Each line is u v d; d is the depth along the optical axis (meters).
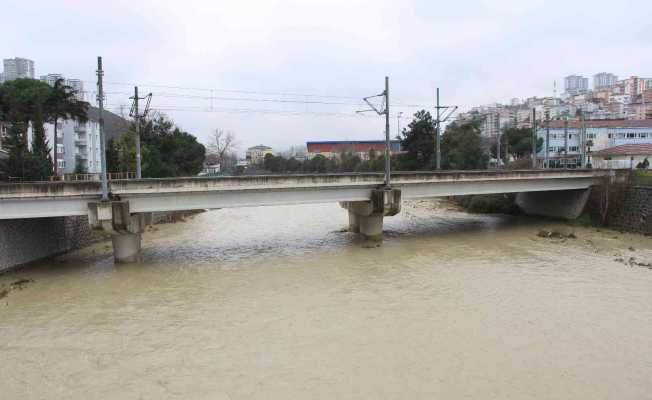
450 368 16.66
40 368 17.22
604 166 70.25
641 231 42.16
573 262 31.78
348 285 27.09
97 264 32.41
